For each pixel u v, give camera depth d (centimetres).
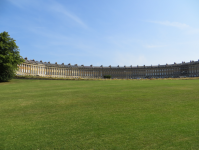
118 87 3531
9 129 1247
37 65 11881
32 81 5725
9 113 1695
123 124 1255
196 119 1305
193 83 3972
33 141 1041
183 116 1391
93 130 1167
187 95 2312
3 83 5075
